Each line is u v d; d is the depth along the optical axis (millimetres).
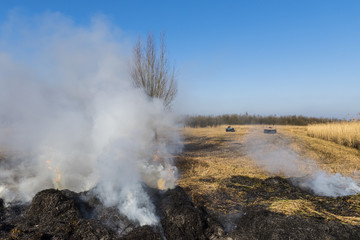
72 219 4531
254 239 4316
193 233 4488
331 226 4379
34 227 4395
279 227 4359
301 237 4117
